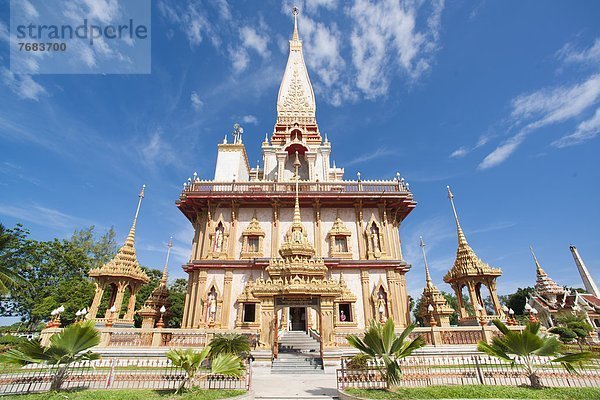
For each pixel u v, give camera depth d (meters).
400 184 28.33
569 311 36.31
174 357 11.48
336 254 26.30
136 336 18.30
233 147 36.84
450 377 12.14
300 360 17.27
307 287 17.84
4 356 10.77
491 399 9.69
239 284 25.14
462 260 24.50
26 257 39.78
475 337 18.81
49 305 36.31
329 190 28.23
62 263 42.69
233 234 26.94
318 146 37.28
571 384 11.67
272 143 38.34
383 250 26.48
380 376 11.70
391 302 24.55
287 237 21.16
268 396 11.24
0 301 38.19
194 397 10.09
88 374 12.34
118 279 23.36
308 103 41.16
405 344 11.77
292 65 44.94
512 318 20.80
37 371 13.40
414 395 10.27
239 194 26.81
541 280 42.47
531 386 11.41
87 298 38.62
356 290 25.06
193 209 28.92
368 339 11.65
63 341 11.03
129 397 10.10
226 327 23.70
